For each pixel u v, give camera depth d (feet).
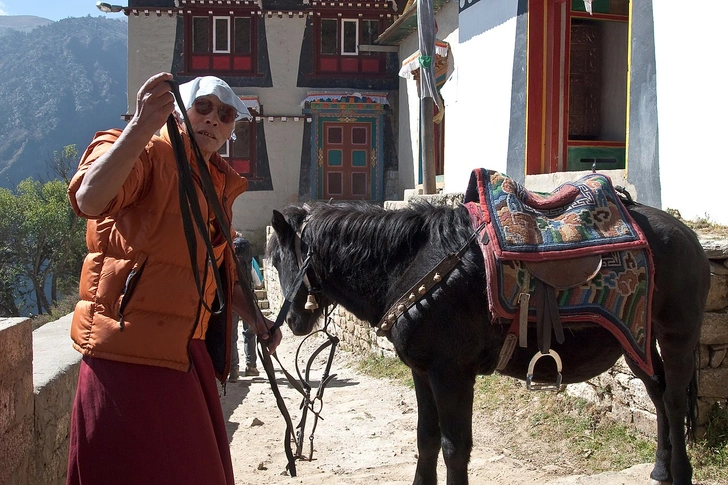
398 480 15.64
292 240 12.84
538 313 11.19
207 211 8.78
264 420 22.22
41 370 12.62
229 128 9.05
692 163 20.52
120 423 7.89
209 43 67.97
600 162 31.01
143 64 67.41
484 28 34.47
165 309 8.13
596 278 11.41
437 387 11.34
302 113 68.80
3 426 9.78
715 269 15.16
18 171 530.27
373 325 12.57
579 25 33.71
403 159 64.80
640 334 11.53
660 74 21.88
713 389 14.98
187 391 8.25
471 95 36.35
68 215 104.47
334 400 24.43
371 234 12.22
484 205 11.78
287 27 68.28
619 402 16.94
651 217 12.46
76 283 107.24
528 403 19.34
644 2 22.54
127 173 7.46
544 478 15.01
